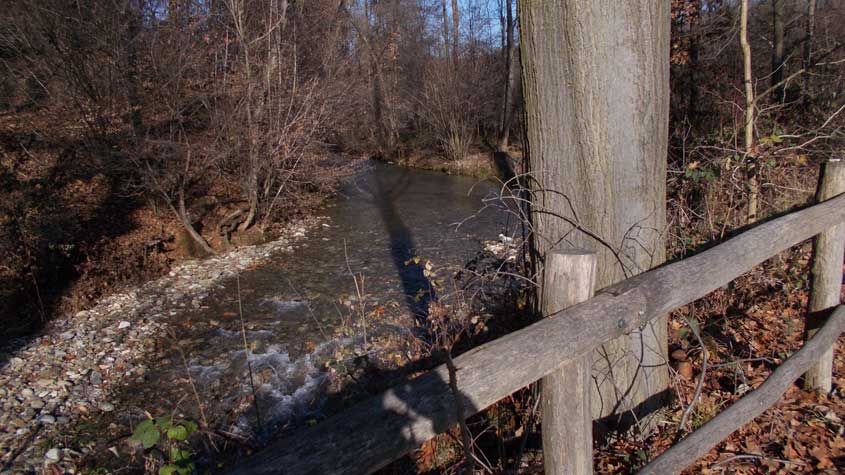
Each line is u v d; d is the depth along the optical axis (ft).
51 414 15.65
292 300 24.25
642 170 8.58
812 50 36.86
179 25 28.58
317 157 36.81
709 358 11.23
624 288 5.55
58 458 13.67
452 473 9.69
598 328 5.06
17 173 31.40
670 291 5.98
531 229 10.01
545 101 8.66
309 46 36.06
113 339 20.58
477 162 61.87
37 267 23.67
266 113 32.73
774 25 38.01
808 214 8.63
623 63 8.16
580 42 8.10
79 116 27.81
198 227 33.63
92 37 26.32
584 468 5.32
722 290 13.14
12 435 14.58
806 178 17.97
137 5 27.86
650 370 9.15
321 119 34.83
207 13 29.84
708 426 6.59
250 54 31.78
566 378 5.07
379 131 76.69
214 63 30.22
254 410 15.43
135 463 13.43
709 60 27.20
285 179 34.53
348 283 26.16
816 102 23.82
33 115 30.17
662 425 9.37
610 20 8.01
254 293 25.36
